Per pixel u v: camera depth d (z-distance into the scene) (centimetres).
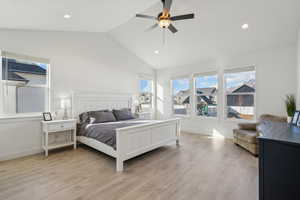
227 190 199
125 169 260
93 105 434
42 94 360
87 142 345
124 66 532
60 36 382
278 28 326
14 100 323
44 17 288
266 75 397
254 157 311
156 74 654
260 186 141
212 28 363
